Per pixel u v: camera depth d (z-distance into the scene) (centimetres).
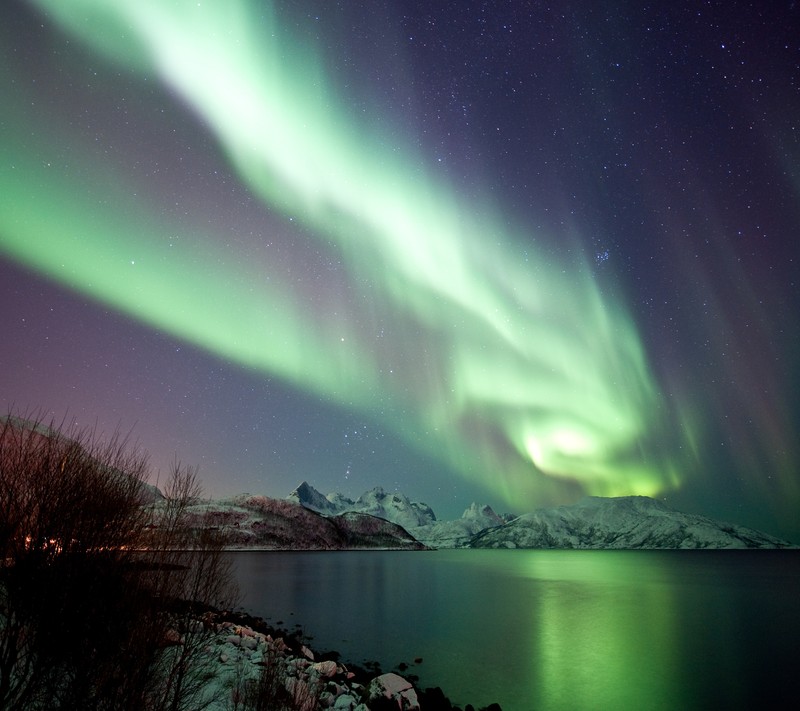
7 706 657
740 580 8688
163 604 853
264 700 1106
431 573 9819
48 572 718
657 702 2078
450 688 2209
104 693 750
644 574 10288
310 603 4806
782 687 2298
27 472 744
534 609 4794
